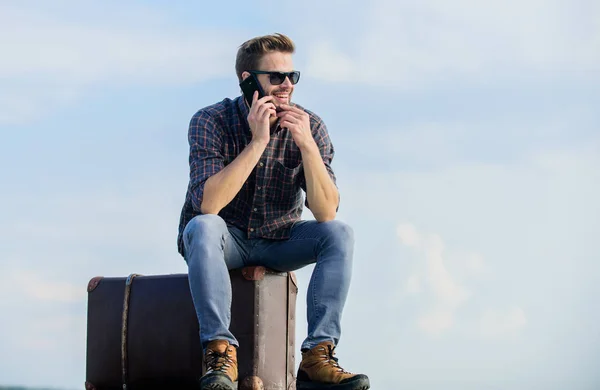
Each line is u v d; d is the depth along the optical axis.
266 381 3.77
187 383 3.78
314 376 3.65
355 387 3.60
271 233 3.87
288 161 3.93
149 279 3.91
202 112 3.93
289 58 3.87
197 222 3.61
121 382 3.90
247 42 3.91
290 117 3.79
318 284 3.71
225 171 3.68
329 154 4.07
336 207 3.88
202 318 3.51
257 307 3.75
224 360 3.47
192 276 3.54
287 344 3.87
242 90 3.86
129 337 3.88
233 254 3.83
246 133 3.91
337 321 3.71
